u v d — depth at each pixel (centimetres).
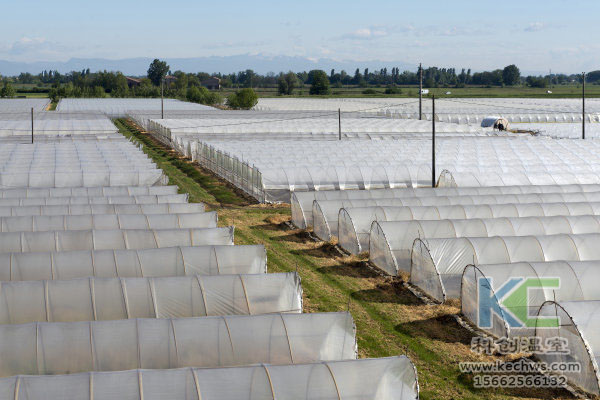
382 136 8888
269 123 9912
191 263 2669
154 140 9456
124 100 18225
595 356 1972
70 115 12388
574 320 2022
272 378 1581
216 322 1923
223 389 1551
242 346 1880
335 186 5238
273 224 4244
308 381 1588
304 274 3139
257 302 2298
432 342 2323
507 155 6431
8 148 6581
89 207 3725
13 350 1775
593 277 2466
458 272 2802
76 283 2223
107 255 2639
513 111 13712
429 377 2044
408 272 3097
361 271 3200
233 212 4631
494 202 4050
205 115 12438
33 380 1508
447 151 6606
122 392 1507
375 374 1630
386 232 3158
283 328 1927
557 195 4153
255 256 2739
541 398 1914
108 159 5847
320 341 1920
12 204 3919
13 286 2181
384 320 2538
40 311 2148
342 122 10325
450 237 3177
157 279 2295
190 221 3488
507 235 3225
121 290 2228
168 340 1859
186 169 6731
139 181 5116
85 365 1788
